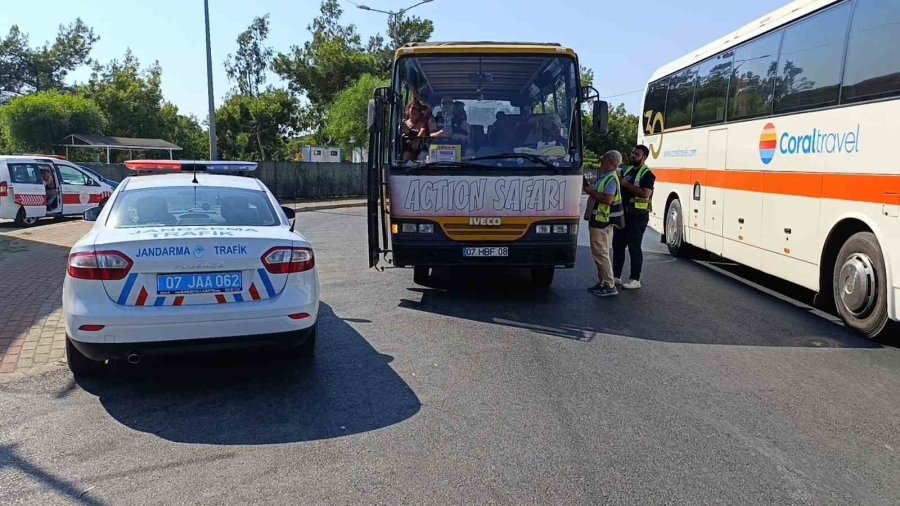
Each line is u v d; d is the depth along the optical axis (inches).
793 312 325.7
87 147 1787.6
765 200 358.6
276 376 224.2
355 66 2178.9
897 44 254.2
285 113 2183.8
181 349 196.9
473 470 156.9
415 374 227.3
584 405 199.2
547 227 321.7
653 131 556.1
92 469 157.1
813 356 252.1
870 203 270.5
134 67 2463.1
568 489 147.9
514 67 331.0
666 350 258.4
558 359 245.6
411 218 323.6
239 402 200.5
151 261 194.9
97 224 224.5
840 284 292.5
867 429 183.2
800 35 328.2
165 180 253.8
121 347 193.2
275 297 206.2
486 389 212.7
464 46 330.0
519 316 313.3
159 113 2284.7
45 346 252.8
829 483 152.2
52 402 199.9
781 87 344.2
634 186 369.7
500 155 321.7
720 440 174.9
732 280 414.6
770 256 353.4
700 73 456.4
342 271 433.7
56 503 141.2
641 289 382.9
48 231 625.9
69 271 198.1
